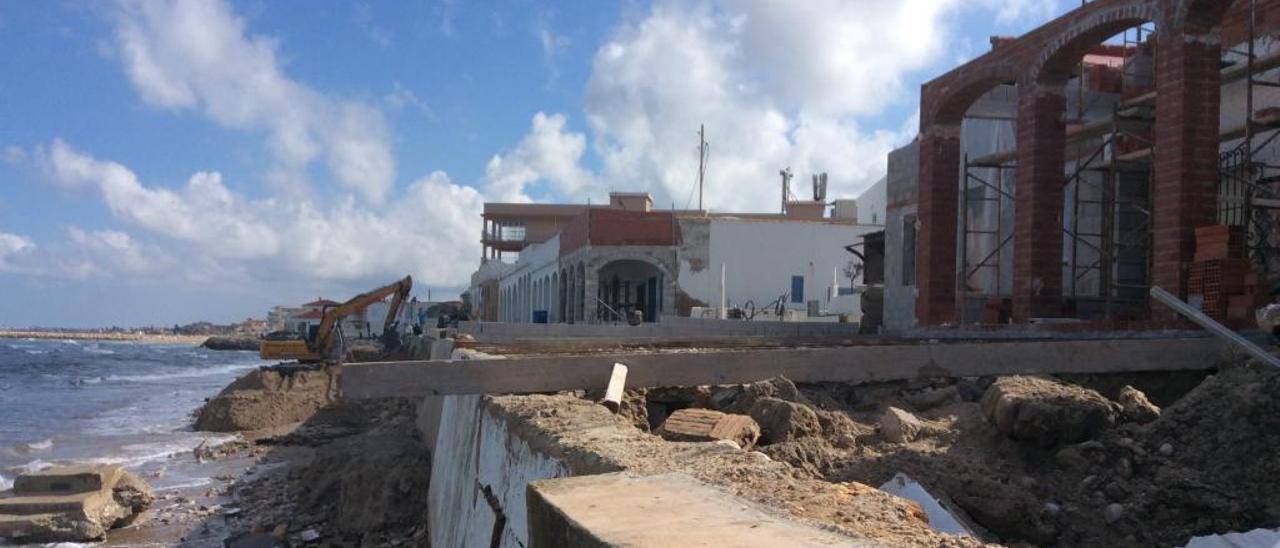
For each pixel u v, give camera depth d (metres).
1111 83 18.98
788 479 5.18
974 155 20.80
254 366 84.06
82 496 17.83
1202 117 12.50
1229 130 14.84
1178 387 11.17
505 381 10.43
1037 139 15.78
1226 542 6.73
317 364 40.34
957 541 3.96
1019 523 7.67
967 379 11.37
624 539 3.49
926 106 19.45
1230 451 8.02
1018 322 16.05
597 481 4.79
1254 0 14.21
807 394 10.97
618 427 7.44
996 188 19.55
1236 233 11.66
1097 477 8.20
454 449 13.43
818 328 24.75
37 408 42.28
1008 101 20.45
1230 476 7.85
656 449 6.28
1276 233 14.48
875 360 11.34
